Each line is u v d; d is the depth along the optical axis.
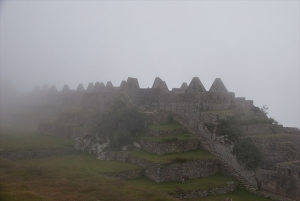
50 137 54.50
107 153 43.56
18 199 24.06
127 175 35.88
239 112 48.91
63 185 29.56
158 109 52.56
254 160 38.34
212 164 39.53
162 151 39.69
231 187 35.75
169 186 33.09
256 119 47.84
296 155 39.31
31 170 33.75
